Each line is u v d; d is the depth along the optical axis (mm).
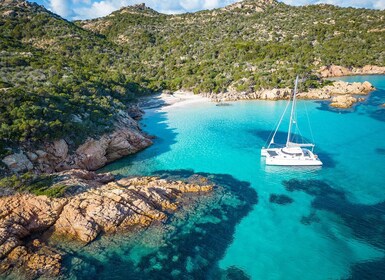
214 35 141125
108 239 26141
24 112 38500
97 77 73000
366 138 50469
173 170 41156
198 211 30547
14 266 23000
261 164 42469
